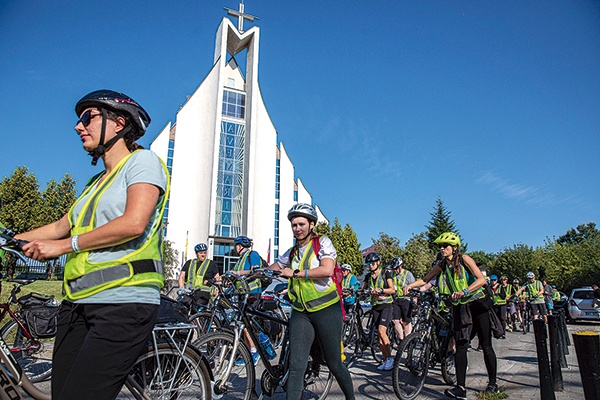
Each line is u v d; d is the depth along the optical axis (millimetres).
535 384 5574
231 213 46844
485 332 4977
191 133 48469
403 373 4715
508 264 43531
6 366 2223
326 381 4199
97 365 1780
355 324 7461
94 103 2066
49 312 4812
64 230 2230
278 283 9102
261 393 3777
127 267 1895
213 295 5402
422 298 5297
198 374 2652
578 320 18812
